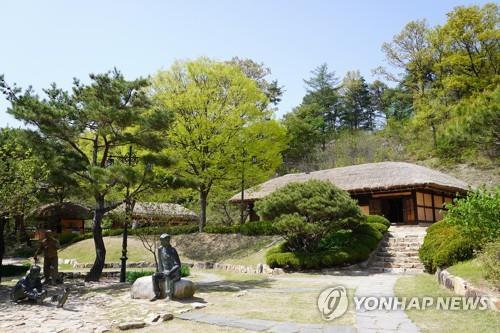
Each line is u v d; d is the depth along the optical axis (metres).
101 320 7.72
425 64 44.22
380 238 19.03
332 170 30.64
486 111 19.81
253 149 23.17
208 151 23.38
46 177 13.16
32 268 10.36
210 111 22.84
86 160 15.05
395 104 59.84
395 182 24.11
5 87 13.59
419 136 45.28
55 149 14.43
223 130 22.75
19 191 12.03
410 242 18.77
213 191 26.69
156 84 23.33
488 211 10.20
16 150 12.97
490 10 38.69
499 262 7.95
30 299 10.03
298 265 16.39
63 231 34.28
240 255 20.91
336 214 16.56
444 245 12.58
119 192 16.09
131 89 14.64
